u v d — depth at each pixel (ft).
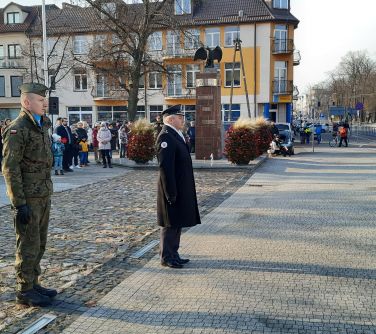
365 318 13.75
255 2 139.64
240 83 139.64
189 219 18.70
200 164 60.59
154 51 135.74
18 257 14.83
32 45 132.67
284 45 137.59
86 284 17.06
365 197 35.45
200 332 13.00
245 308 14.56
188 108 145.18
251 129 59.88
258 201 34.40
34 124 14.47
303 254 20.34
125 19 91.40
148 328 13.34
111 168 63.36
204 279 17.34
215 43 139.74
